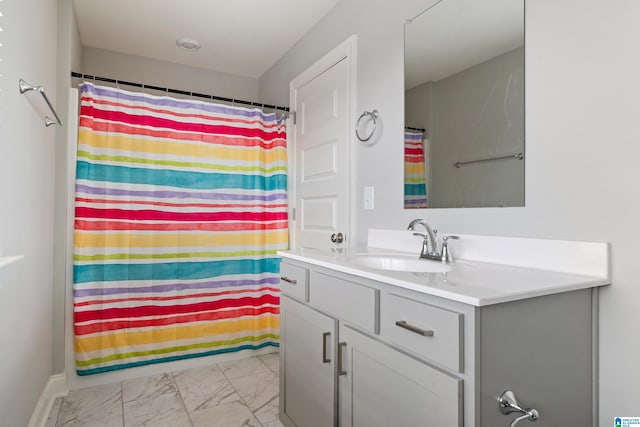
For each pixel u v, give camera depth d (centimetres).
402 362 102
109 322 220
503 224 133
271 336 270
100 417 183
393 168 182
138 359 229
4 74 114
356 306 122
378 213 192
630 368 102
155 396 205
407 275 109
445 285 95
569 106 114
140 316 230
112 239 222
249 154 265
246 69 331
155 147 235
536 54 124
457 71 151
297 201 274
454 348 86
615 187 104
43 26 169
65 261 209
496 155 136
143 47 288
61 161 208
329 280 138
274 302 268
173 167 240
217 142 254
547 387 97
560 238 117
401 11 179
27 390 152
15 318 132
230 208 257
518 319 91
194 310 246
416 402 97
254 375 233
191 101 247
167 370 238
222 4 230
